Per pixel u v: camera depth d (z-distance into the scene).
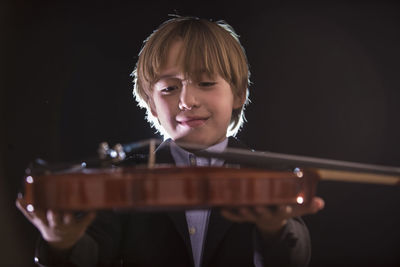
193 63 2.33
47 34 4.48
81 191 1.71
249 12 4.49
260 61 4.49
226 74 2.40
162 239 2.29
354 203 4.47
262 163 2.09
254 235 2.05
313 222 4.48
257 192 1.73
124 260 2.30
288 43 4.48
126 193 1.71
